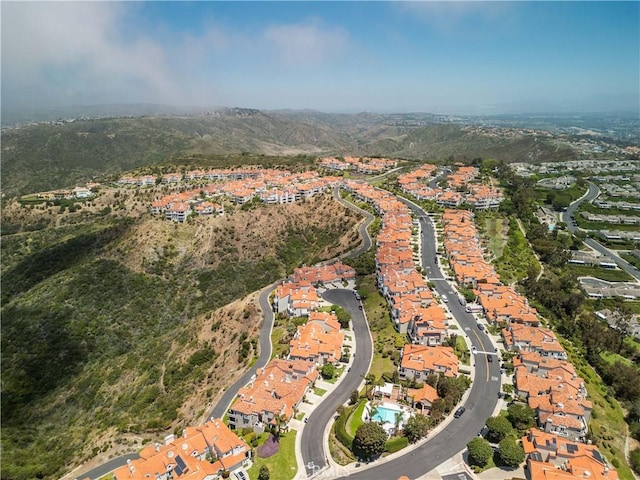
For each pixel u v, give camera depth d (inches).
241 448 4483.3
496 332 6624.0
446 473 4165.8
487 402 5118.1
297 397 5167.3
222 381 6077.8
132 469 4229.8
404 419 4731.8
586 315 7480.3
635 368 6200.8
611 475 3929.6
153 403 6373.0
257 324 7229.3
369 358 6107.3
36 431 6643.7
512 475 4119.1
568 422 4630.9
